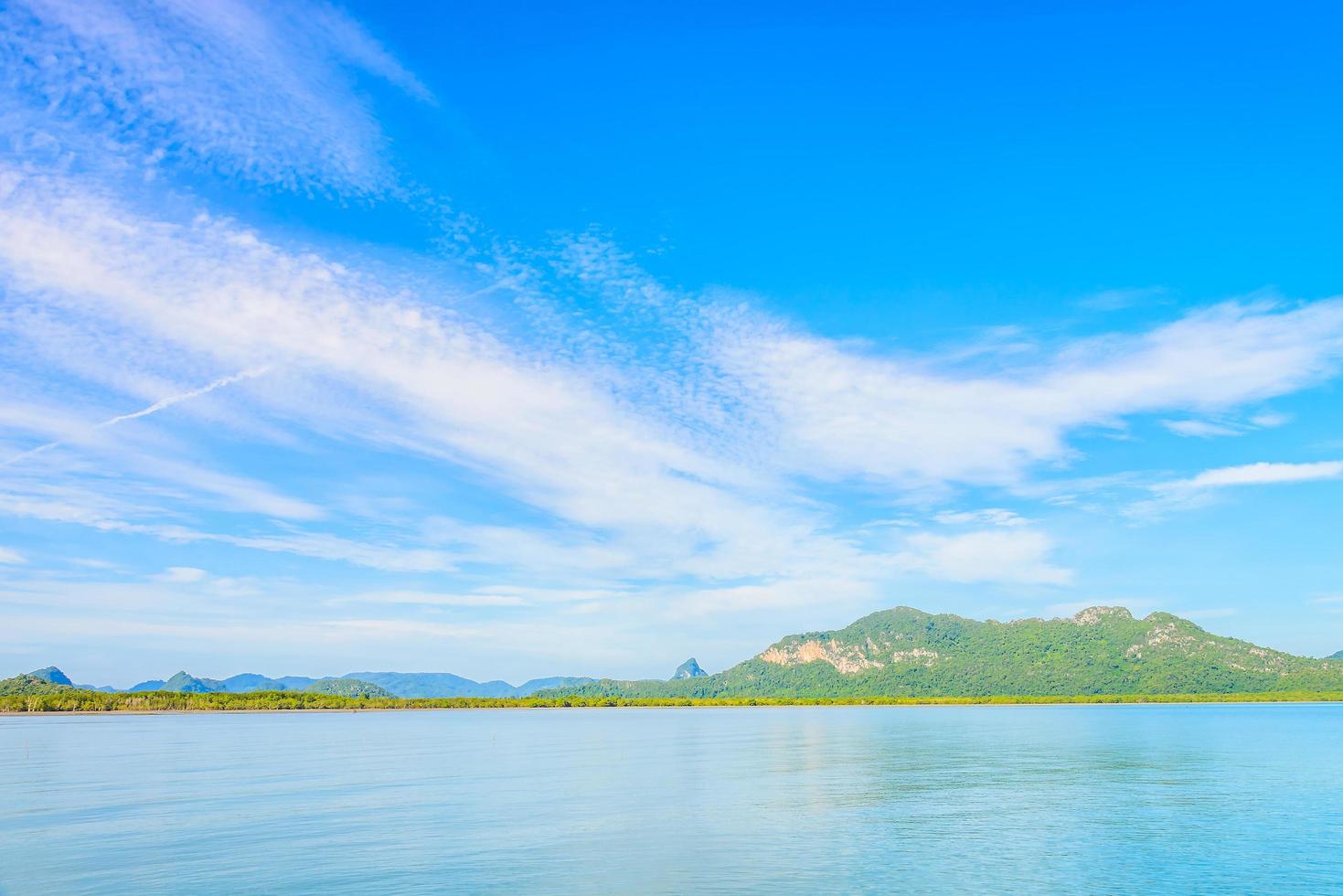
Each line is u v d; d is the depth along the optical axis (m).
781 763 118.31
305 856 57.66
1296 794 85.19
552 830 66.62
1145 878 51.94
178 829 67.44
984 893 48.91
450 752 143.25
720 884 50.62
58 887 50.31
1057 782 95.50
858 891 49.41
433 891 49.09
